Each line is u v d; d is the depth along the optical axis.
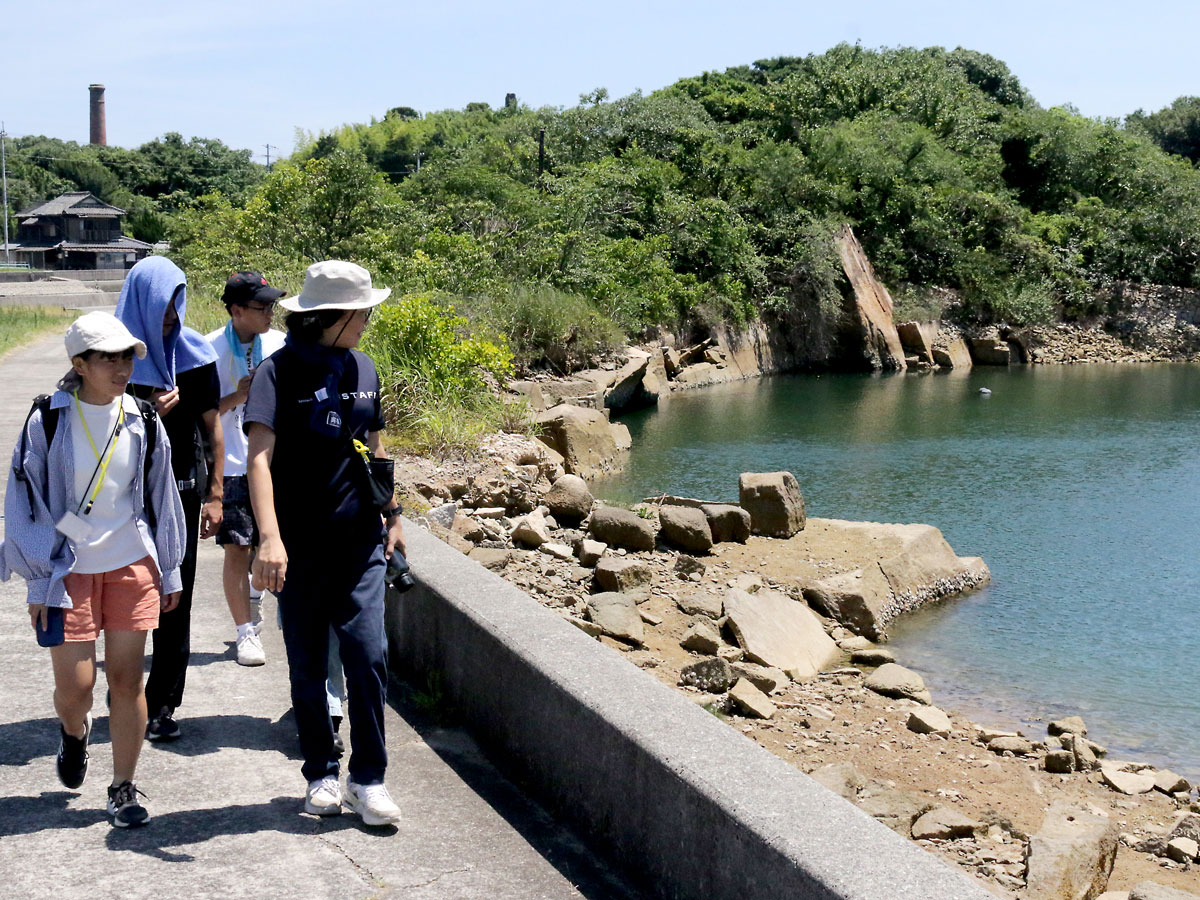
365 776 3.72
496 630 4.28
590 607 8.65
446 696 4.73
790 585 10.05
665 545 10.96
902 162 44.84
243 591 5.08
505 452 13.53
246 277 4.86
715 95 54.22
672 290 32.22
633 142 43.34
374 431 3.82
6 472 8.44
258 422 3.55
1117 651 9.46
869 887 2.58
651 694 3.71
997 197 47.19
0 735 4.29
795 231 37.69
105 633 3.55
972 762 6.91
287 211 25.98
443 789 4.06
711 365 32.16
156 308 4.09
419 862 3.52
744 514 11.23
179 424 4.30
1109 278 46.22
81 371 3.48
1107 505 15.50
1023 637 9.81
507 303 23.11
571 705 3.73
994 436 21.88
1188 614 10.52
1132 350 42.97
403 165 74.00
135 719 3.60
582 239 29.42
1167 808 6.47
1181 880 5.53
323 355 3.64
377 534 3.72
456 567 5.04
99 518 3.48
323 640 3.72
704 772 3.15
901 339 39.06
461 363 15.27
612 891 3.40
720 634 8.73
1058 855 5.13
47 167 105.25
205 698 4.77
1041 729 7.77
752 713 7.33
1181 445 20.92
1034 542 13.35
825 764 6.59
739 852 2.93
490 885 3.40
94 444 3.48
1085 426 23.45
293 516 3.61
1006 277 43.94
